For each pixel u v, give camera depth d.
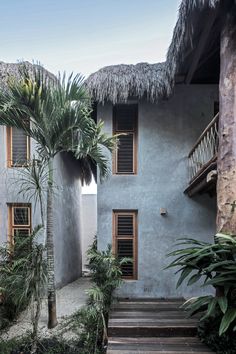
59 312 6.18
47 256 5.34
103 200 7.48
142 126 7.58
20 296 4.65
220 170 4.96
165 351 4.66
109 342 5.00
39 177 5.29
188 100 7.68
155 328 5.24
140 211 7.46
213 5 4.62
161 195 7.50
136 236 7.47
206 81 7.72
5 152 7.59
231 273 4.30
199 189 6.65
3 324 5.44
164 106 7.64
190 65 6.77
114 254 6.86
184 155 7.57
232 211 4.70
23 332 5.37
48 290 5.36
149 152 7.57
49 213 5.37
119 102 7.29
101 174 6.36
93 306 5.27
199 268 4.83
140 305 6.57
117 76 6.96
